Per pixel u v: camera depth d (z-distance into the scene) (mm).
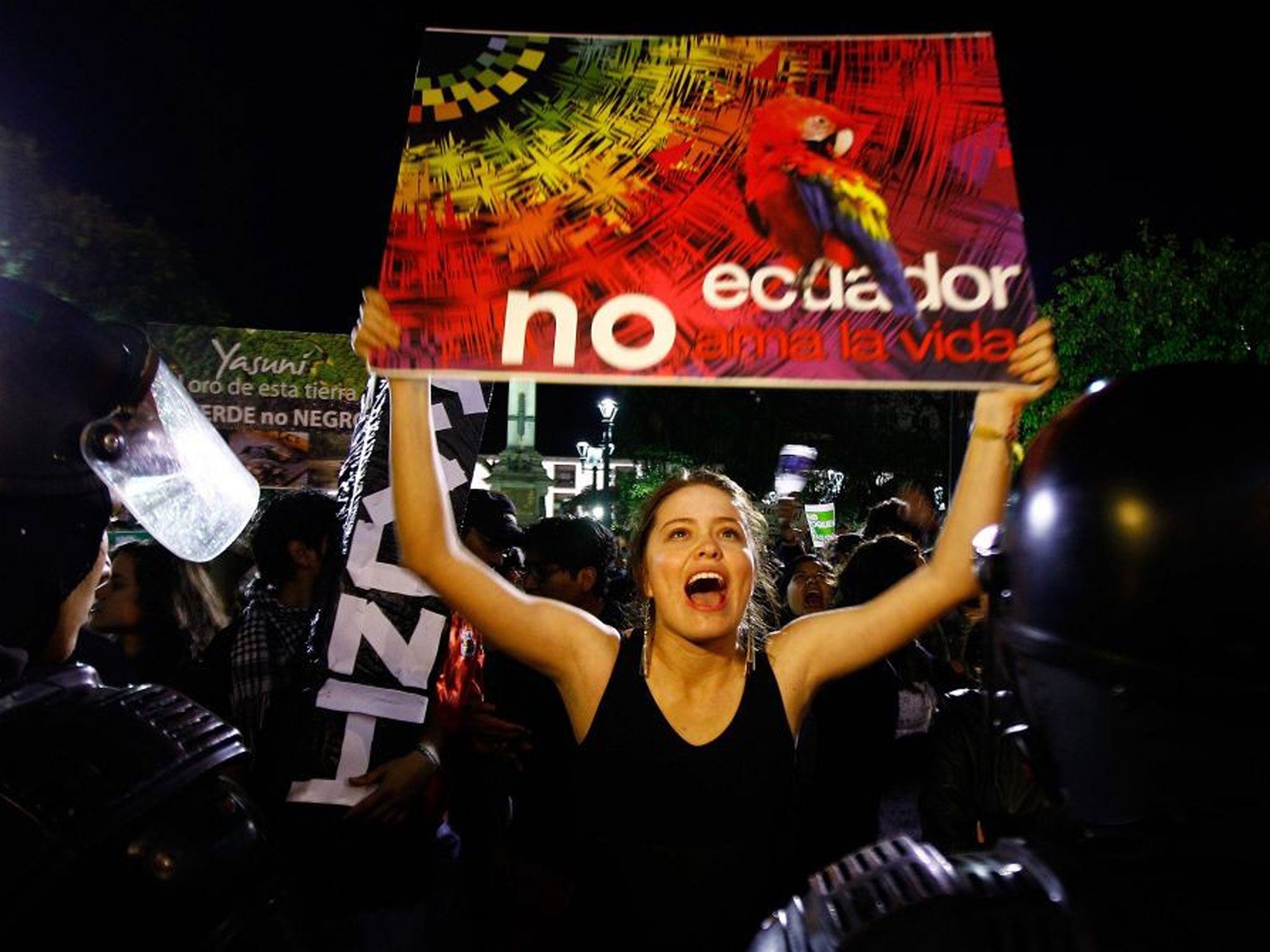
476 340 1704
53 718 1122
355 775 2652
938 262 1698
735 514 2240
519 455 28344
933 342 1671
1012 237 1699
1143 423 822
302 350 6082
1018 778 2318
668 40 1816
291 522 2953
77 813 1029
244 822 1198
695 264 1720
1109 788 788
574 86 1806
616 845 2020
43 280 13266
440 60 1810
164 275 14203
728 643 2148
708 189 1749
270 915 1188
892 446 24547
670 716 2088
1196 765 742
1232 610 728
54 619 1212
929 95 1772
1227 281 17594
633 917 1983
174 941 1078
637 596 2727
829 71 1794
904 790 6328
